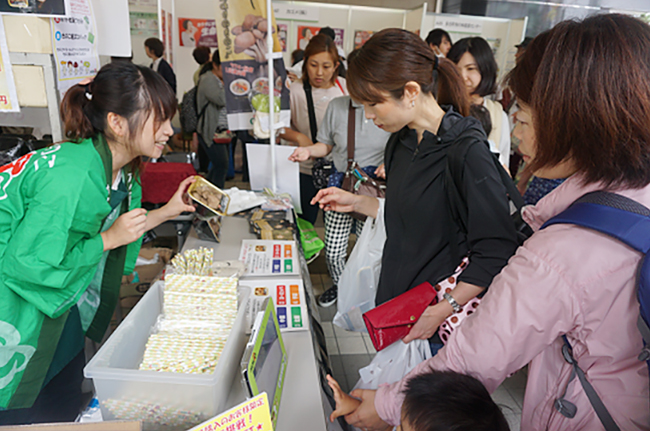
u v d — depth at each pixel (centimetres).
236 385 88
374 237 147
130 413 75
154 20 443
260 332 80
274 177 215
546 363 71
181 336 89
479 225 99
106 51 180
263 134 210
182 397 73
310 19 512
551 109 58
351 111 217
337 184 233
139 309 89
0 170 90
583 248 58
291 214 187
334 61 262
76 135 97
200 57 450
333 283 265
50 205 86
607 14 57
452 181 105
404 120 113
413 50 104
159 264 164
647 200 58
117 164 109
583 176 61
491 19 466
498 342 63
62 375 121
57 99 124
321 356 100
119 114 96
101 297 126
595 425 64
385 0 559
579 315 59
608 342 59
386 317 105
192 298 92
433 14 457
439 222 115
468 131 106
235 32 193
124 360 82
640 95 52
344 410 88
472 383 65
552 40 58
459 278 104
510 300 62
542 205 71
